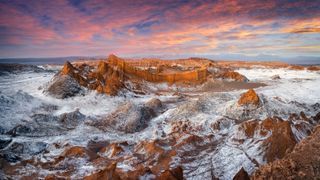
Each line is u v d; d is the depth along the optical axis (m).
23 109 60.56
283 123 37.69
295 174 19.12
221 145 41.03
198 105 61.66
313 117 52.44
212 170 33.22
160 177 27.58
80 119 56.28
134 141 44.81
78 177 32.03
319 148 21.06
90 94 78.81
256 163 33.72
